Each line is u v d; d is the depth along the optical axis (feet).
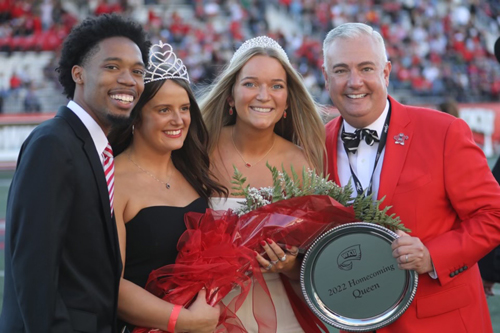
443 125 9.03
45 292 6.35
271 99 9.25
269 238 8.43
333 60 9.32
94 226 7.01
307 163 9.78
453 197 8.77
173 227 8.29
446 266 8.45
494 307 16.70
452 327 8.77
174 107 8.38
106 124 7.45
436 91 57.88
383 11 67.21
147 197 8.32
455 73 60.29
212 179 9.23
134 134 8.60
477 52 63.21
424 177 8.84
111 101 7.16
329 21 66.80
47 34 62.39
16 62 59.82
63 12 64.28
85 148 7.04
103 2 66.23
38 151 6.65
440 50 62.95
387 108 9.52
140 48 7.54
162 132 8.41
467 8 67.31
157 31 63.93
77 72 7.30
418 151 9.02
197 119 8.94
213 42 63.10
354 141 9.43
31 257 6.37
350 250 8.50
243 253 8.16
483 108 50.39
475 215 8.71
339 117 10.11
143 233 8.18
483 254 8.61
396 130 9.21
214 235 8.30
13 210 6.55
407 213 8.81
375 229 8.41
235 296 8.61
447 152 8.84
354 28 9.37
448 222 8.97
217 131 9.78
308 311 9.46
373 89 9.15
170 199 8.47
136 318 7.90
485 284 12.30
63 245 6.69
